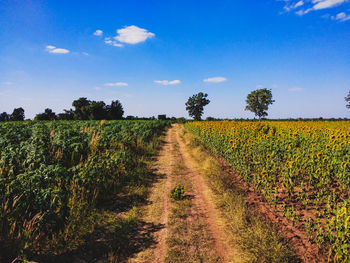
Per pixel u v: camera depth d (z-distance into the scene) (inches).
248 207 221.1
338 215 150.2
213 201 248.8
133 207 229.3
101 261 144.9
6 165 222.8
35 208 147.3
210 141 527.2
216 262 146.9
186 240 172.2
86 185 223.3
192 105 3297.2
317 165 264.8
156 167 411.5
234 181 303.9
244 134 559.5
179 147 661.3
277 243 154.5
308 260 141.7
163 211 226.5
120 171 317.1
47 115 2923.2
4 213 136.4
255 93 2748.5
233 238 172.2
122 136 508.1
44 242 150.1
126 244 165.9
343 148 341.1
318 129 664.4
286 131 651.5
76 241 162.4
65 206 164.2
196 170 387.5
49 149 320.5
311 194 239.8
